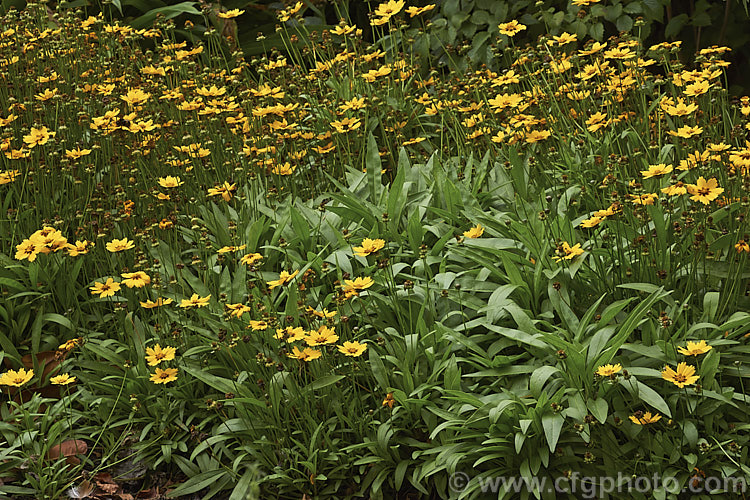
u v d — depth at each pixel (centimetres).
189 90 421
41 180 366
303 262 326
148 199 373
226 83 457
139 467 288
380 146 430
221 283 328
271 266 344
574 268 289
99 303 339
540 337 266
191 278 326
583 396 265
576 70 452
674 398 265
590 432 266
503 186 361
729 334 277
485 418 263
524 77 417
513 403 262
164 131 394
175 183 339
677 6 570
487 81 413
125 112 405
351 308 306
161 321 313
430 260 322
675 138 362
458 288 297
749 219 300
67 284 333
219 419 295
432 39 535
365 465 278
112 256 349
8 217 347
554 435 250
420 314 294
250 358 296
